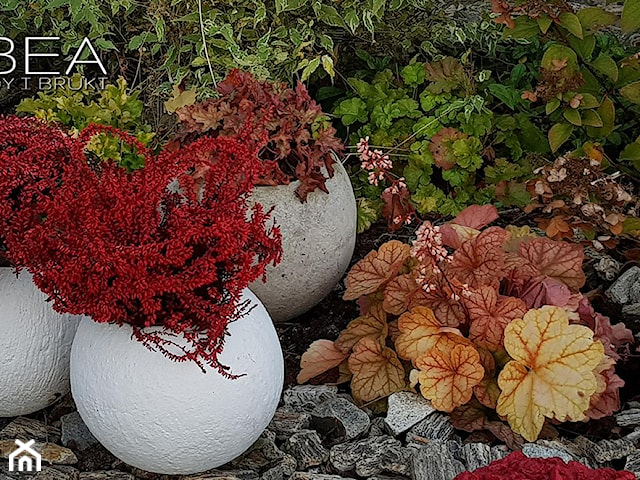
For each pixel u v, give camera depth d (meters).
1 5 3.57
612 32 4.12
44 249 1.85
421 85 3.84
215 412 1.89
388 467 2.13
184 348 1.81
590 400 2.31
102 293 1.80
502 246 2.57
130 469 2.12
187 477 2.06
